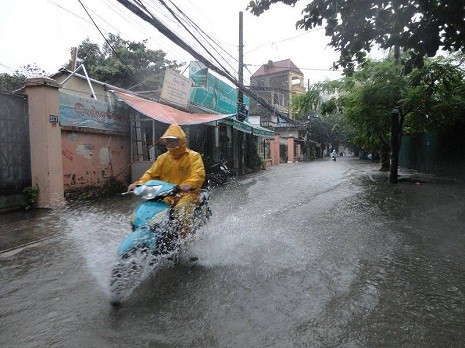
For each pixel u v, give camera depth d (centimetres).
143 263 361
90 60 1958
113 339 268
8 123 775
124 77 1895
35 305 328
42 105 802
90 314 308
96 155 1044
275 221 676
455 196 968
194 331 279
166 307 319
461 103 1262
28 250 498
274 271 405
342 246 503
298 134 4219
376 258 450
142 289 356
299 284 368
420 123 1474
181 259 438
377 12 621
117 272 326
